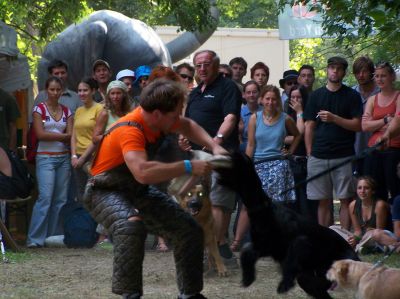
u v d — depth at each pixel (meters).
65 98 11.84
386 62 9.98
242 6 28.56
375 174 10.00
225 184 6.18
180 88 5.81
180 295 6.11
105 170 5.94
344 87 10.35
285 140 10.80
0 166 10.59
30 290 7.76
